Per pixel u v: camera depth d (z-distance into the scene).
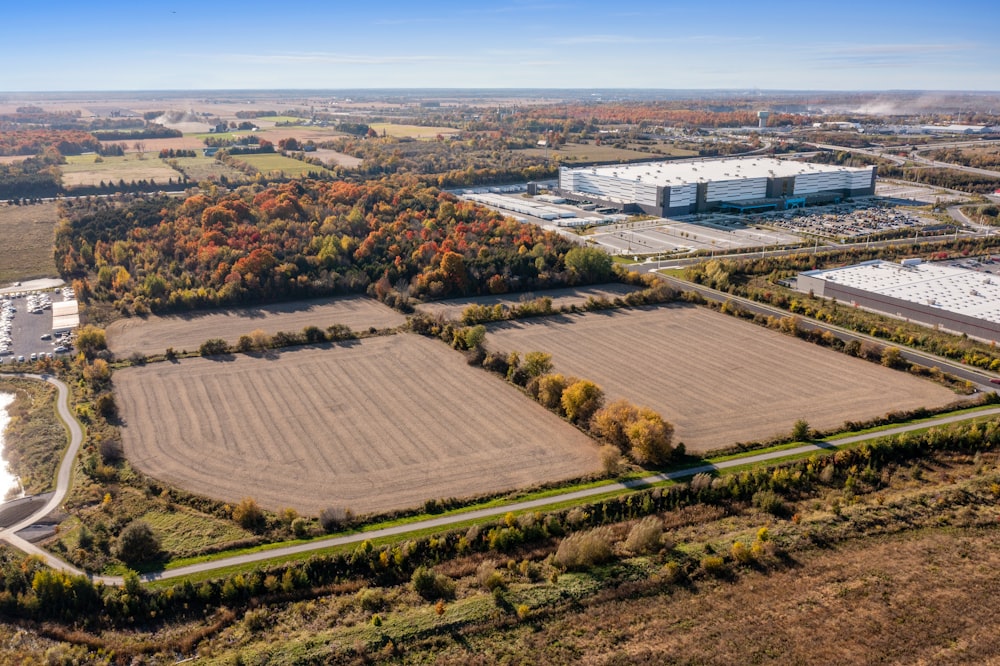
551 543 105.00
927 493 114.56
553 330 188.00
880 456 125.06
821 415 139.88
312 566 99.06
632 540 102.19
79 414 142.50
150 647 86.56
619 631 86.94
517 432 134.25
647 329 188.38
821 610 89.75
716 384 154.38
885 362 163.00
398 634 86.81
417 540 102.75
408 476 119.69
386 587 97.00
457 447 128.88
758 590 93.50
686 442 130.12
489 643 85.62
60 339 184.75
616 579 95.88
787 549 101.62
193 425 137.38
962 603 90.56
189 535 105.69
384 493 115.00
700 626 87.50
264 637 88.12
